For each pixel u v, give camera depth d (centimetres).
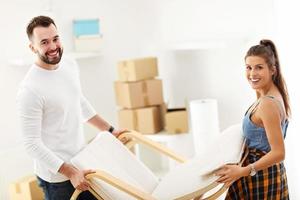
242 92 372
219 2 369
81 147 249
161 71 409
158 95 376
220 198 298
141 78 367
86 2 387
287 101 214
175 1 390
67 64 248
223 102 385
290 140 303
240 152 214
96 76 398
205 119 346
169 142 365
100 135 264
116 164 257
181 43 379
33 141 222
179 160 265
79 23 376
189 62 394
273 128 200
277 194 213
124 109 377
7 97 339
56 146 236
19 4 341
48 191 243
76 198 232
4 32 334
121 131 278
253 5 350
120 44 408
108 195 227
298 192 304
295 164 302
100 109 404
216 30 375
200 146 352
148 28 406
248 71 213
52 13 364
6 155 336
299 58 274
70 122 240
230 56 372
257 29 351
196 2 380
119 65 372
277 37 316
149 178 269
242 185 218
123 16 406
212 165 214
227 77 378
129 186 221
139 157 392
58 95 232
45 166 231
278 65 214
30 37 231
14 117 344
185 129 362
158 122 376
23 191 308
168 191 226
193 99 400
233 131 233
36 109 223
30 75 230
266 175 211
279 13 301
